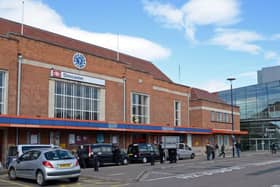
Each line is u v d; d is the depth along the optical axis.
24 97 27.75
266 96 69.56
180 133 45.81
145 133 40.31
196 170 23.17
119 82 37.53
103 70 35.59
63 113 31.11
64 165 16.47
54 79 30.38
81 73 33.03
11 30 32.28
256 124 69.38
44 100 29.34
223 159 36.94
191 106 53.72
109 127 33.19
